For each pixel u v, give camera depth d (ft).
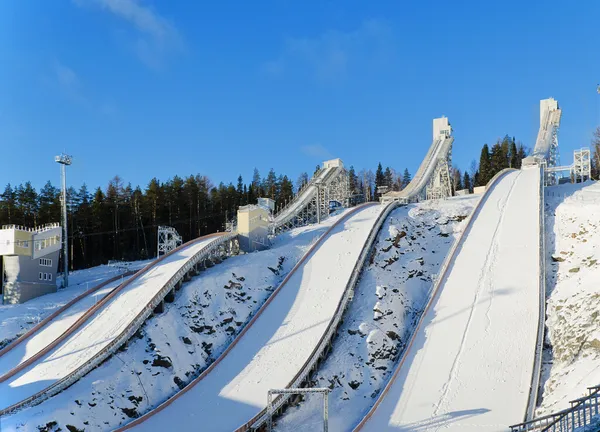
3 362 126.72
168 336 132.98
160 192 306.55
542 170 235.20
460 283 150.20
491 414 103.19
